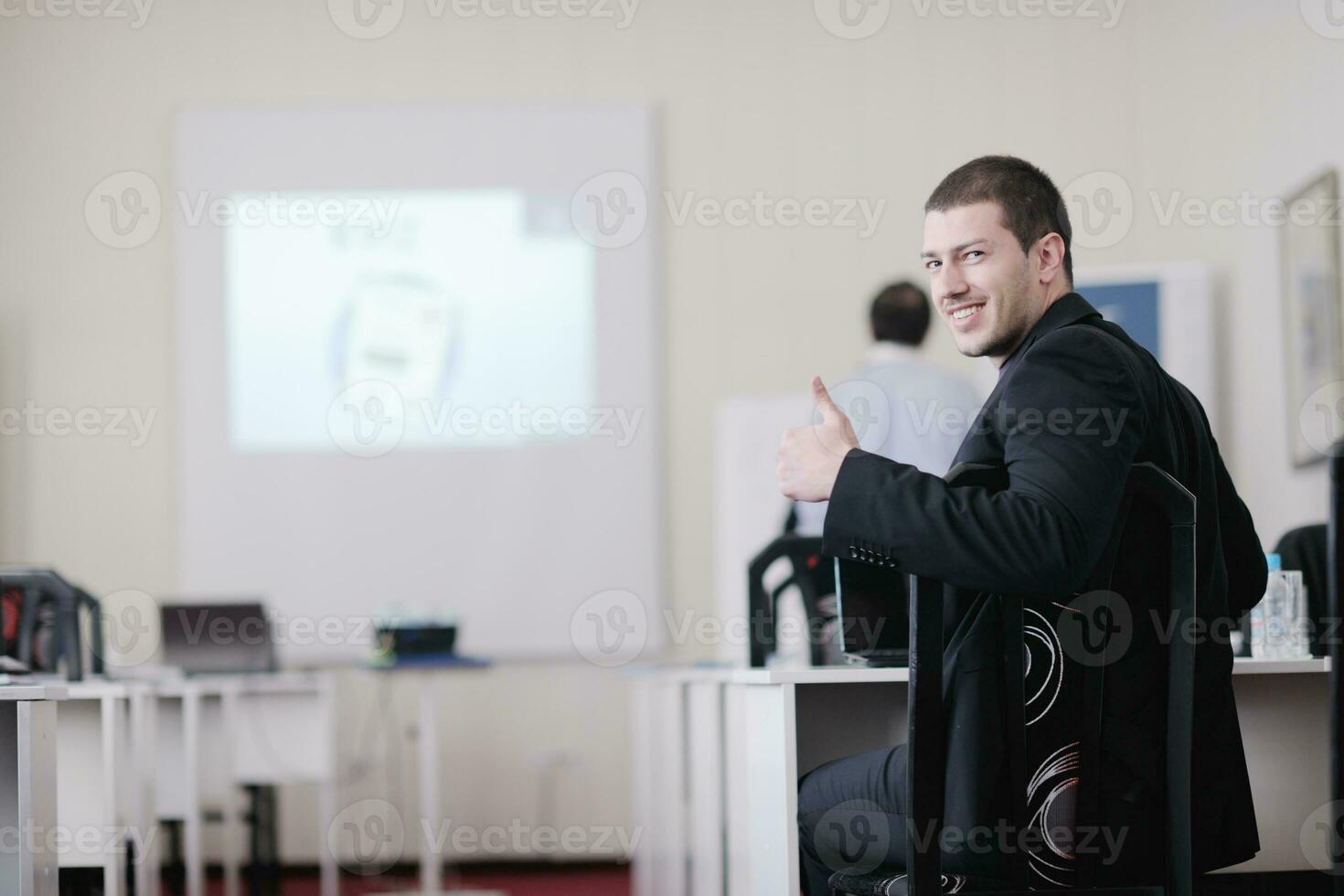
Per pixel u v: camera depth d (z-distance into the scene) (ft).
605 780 19.86
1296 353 15.10
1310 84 14.64
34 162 20.04
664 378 20.26
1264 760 7.39
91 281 20.01
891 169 20.44
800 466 5.65
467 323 20.13
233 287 20.01
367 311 20.07
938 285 6.23
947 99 20.44
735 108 20.45
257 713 15.60
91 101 20.12
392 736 19.76
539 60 20.40
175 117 20.07
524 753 19.83
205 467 19.89
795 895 6.40
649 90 20.47
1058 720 5.44
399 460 20.02
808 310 20.31
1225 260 17.42
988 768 5.37
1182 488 5.41
